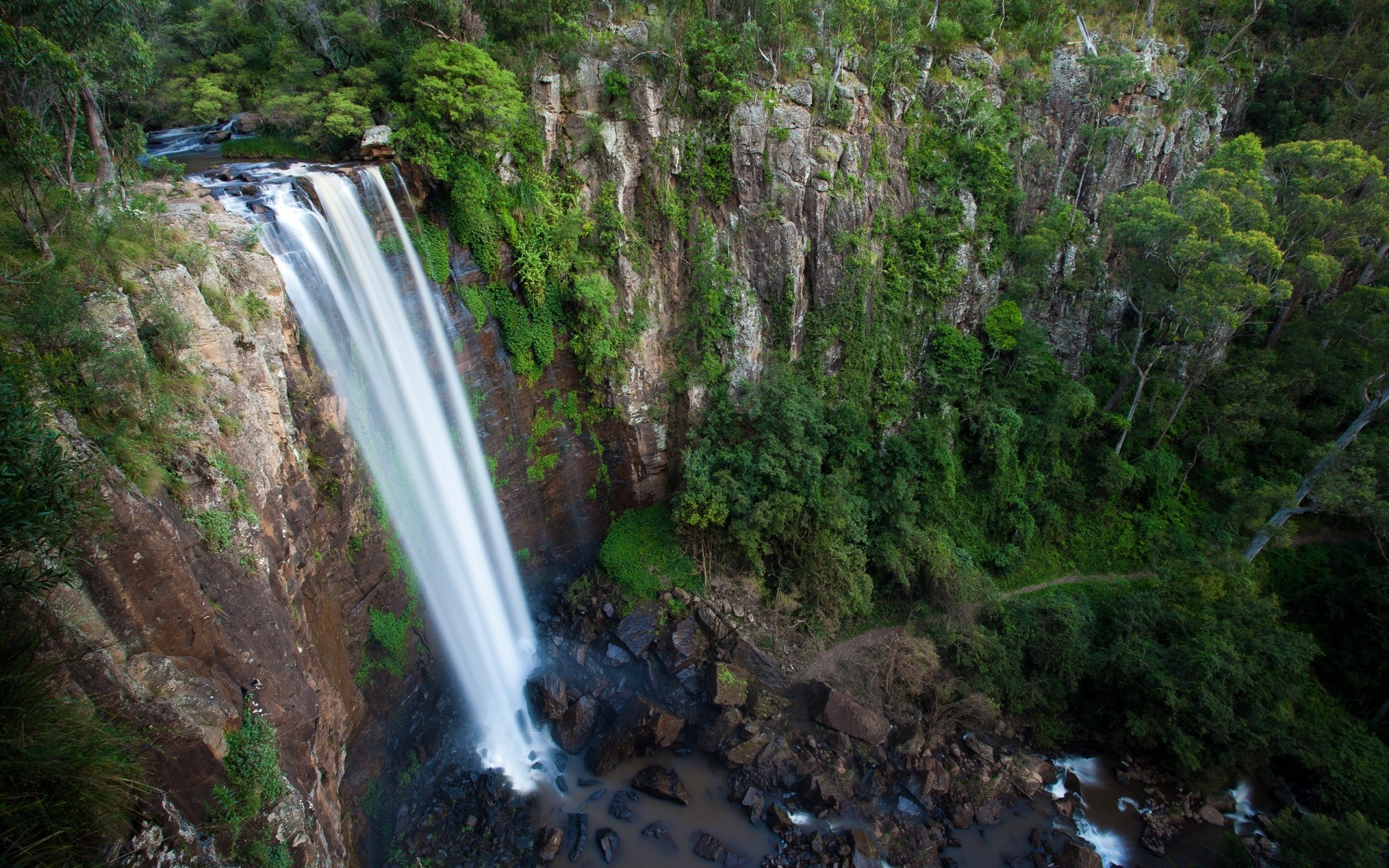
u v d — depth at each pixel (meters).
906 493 33.78
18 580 8.80
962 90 36.91
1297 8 47.69
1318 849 23.16
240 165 24.58
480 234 27.23
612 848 23.36
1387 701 30.70
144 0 17.06
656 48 30.55
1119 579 36.97
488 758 26.09
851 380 35.62
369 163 25.30
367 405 22.86
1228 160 34.62
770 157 32.34
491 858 22.66
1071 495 38.56
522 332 29.48
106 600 11.26
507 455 30.17
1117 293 41.19
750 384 33.78
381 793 22.89
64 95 15.14
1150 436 39.62
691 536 33.00
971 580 33.03
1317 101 46.75
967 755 28.58
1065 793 27.84
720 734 27.39
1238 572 30.56
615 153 30.73
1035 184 40.19
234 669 13.83
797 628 31.95
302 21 28.95
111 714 10.66
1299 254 34.69
